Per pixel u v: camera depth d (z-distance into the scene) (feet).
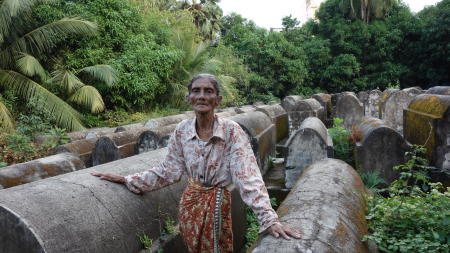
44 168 13.65
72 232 7.11
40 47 39.11
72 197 7.75
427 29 78.07
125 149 21.07
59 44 42.24
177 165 8.27
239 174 7.41
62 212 7.27
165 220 9.80
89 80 43.06
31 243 6.55
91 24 39.01
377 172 17.03
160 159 11.55
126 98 45.68
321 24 88.94
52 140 24.34
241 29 89.97
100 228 7.73
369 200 10.28
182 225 8.00
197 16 92.48
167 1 81.35
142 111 47.78
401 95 33.96
